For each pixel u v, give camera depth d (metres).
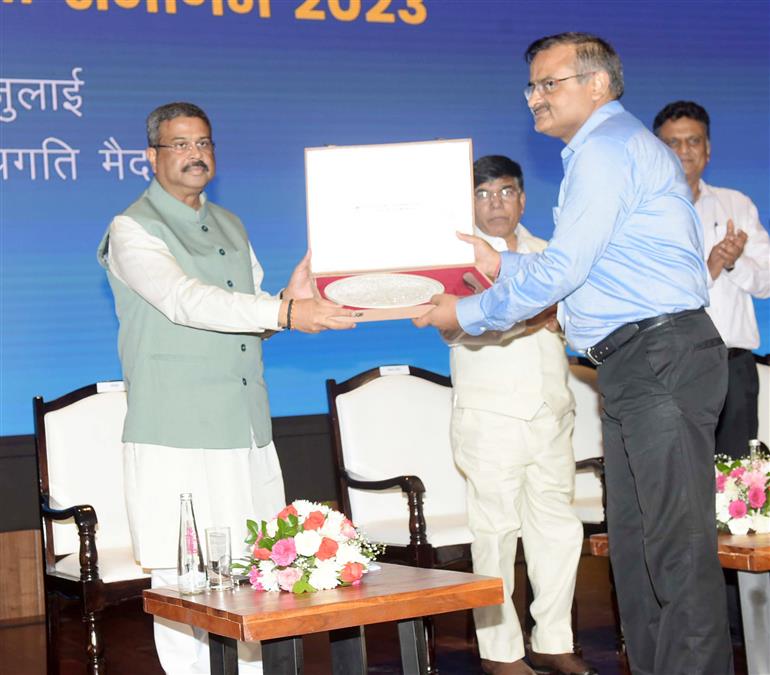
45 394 4.97
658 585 2.78
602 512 4.11
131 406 3.25
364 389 4.27
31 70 4.98
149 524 3.17
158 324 3.23
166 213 3.27
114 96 5.09
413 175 2.80
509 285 2.86
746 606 3.10
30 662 4.11
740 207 4.74
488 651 3.62
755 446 3.49
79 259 5.03
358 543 2.73
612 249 2.78
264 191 5.30
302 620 2.37
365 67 5.45
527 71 5.67
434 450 4.30
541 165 5.68
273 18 5.32
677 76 5.88
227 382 3.25
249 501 3.27
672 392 2.72
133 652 4.25
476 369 3.66
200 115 3.27
